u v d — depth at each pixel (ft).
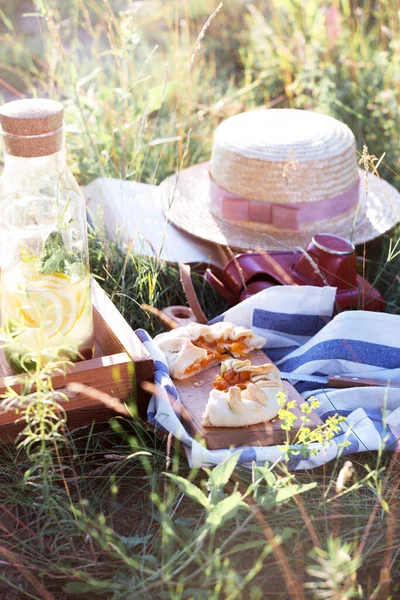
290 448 5.70
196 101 13.29
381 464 6.36
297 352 7.28
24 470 6.13
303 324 7.50
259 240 8.76
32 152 5.88
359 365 7.09
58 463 6.17
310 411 6.02
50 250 6.09
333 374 7.10
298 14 14.32
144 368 6.32
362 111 12.60
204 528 5.22
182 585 5.03
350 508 5.81
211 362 6.89
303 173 8.57
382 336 7.11
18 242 6.30
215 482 5.31
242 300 7.94
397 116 11.89
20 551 5.49
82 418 6.35
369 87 12.84
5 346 6.17
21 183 6.16
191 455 5.96
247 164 8.68
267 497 5.36
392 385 6.84
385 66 13.05
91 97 10.61
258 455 5.99
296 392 6.65
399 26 12.98
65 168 6.31
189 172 10.29
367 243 9.21
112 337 6.68
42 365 6.08
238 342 7.04
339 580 5.00
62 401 6.18
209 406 6.09
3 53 16.76
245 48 16.14
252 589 5.18
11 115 5.75
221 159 8.97
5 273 6.21
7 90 15.43
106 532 5.44
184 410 6.25
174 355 6.77
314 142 8.75
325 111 12.49
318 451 5.94
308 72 13.17
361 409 6.58
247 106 13.55
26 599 5.16
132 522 5.77
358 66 13.10
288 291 7.33
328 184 8.70
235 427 6.10
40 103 5.99
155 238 9.00
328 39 13.91
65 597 5.17
